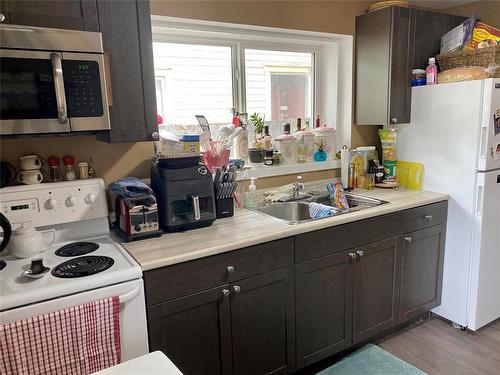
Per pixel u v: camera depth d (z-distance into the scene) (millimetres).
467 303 2537
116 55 1702
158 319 1580
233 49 2502
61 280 1392
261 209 2430
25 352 1275
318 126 2857
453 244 2568
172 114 2361
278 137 2680
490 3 2818
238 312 1794
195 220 1916
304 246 1954
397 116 2656
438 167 2588
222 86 2512
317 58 2891
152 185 1970
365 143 3008
